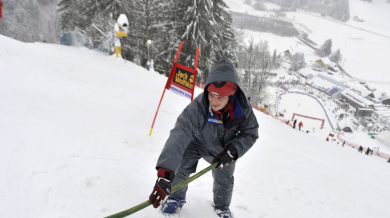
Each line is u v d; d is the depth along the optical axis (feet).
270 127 44.80
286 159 21.03
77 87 20.70
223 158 5.58
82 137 9.58
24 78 17.24
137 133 13.17
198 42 75.51
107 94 22.43
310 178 16.33
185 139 5.27
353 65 584.81
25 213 5.02
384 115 276.00
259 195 10.13
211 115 5.51
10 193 5.42
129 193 6.77
